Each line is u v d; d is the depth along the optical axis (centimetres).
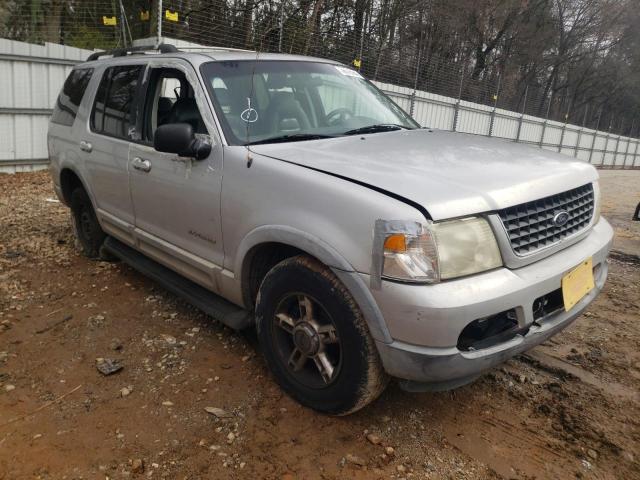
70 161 483
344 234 244
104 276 477
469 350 240
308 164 278
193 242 345
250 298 319
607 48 3900
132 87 411
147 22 1320
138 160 380
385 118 399
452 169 272
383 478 244
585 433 281
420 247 225
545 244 269
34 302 420
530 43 3114
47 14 1280
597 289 310
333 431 274
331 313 258
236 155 304
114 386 310
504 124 2370
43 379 316
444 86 2052
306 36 1393
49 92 1082
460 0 2292
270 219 277
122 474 242
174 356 343
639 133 4594
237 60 365
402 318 229
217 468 247
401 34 1827
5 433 268
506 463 258
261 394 303
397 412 292
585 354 366
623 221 862
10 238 584
